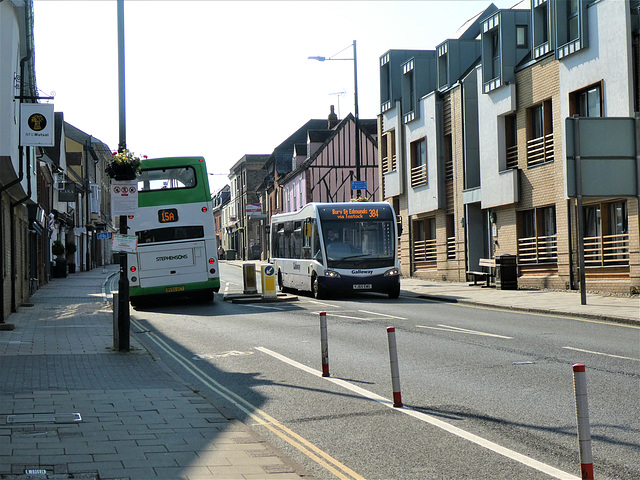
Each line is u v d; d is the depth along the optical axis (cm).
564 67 2450
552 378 972
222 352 1362
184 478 553
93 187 6956
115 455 619
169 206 2412
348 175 5591
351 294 2838
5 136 1593
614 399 829
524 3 3136
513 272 2722
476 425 740
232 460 606
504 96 2839
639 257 2138
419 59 3609
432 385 959
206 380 1069
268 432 741
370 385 977
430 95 3453
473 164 3188
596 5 2278
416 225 3766
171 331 1750
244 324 1828
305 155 6356
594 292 2347
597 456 618
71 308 2417
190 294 2641
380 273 2552
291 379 1047
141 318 2112
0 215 1861
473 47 3353
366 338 1467
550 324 1625
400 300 2491
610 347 1238
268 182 7569
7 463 589
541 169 2641
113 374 1092
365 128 5984
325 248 2567
